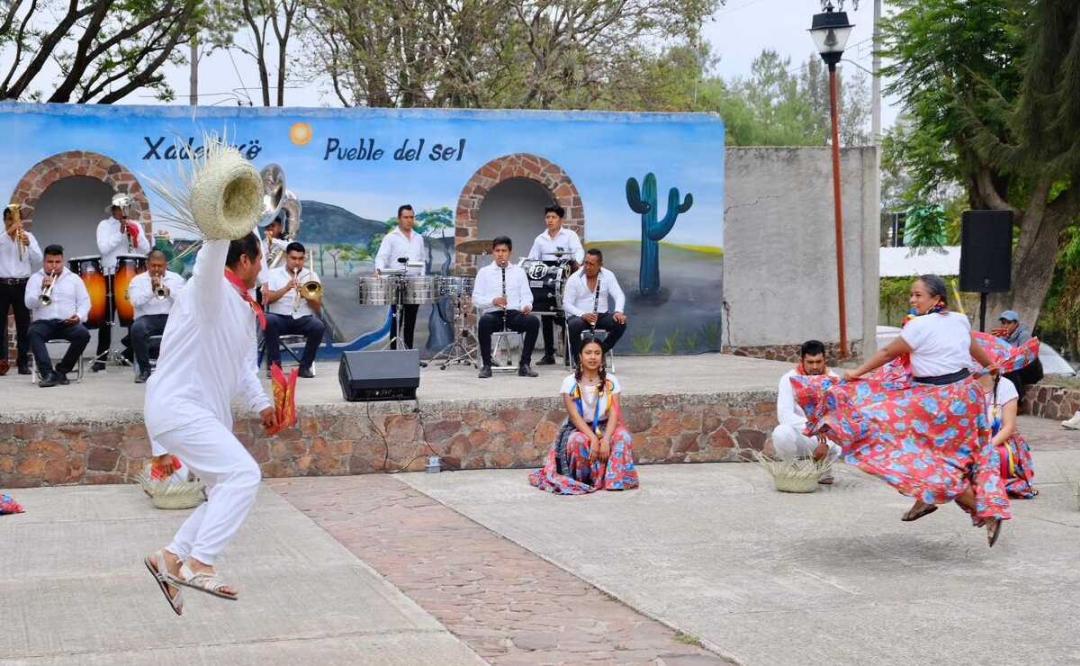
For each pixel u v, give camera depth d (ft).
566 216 51.78
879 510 28.63
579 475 31.42
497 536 25.91
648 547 24.72
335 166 49.37
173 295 38.91
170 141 47.75
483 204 54.34
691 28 89.15
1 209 46.60
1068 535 25.77
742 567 23.00
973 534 25.84
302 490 31.30
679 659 17.56
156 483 28.40
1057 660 17.29
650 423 35.73
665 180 52.60
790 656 17.53
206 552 17.46
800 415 31.58
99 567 22.66
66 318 38.29
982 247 44.86
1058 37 58.65
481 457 34.58
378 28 87.15
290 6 89.10
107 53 79.56
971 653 17.62
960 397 22.90
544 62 88.84
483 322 40.73
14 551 23.99
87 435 31.55
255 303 18.92
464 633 18.81
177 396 18.12
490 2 85.87
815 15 53.26
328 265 49.44
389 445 33.88
